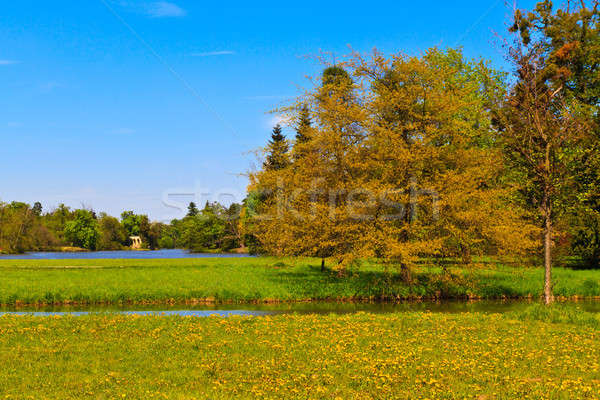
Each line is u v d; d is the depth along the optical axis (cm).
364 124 2794
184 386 999
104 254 10575
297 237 3027
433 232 2777
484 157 2777
